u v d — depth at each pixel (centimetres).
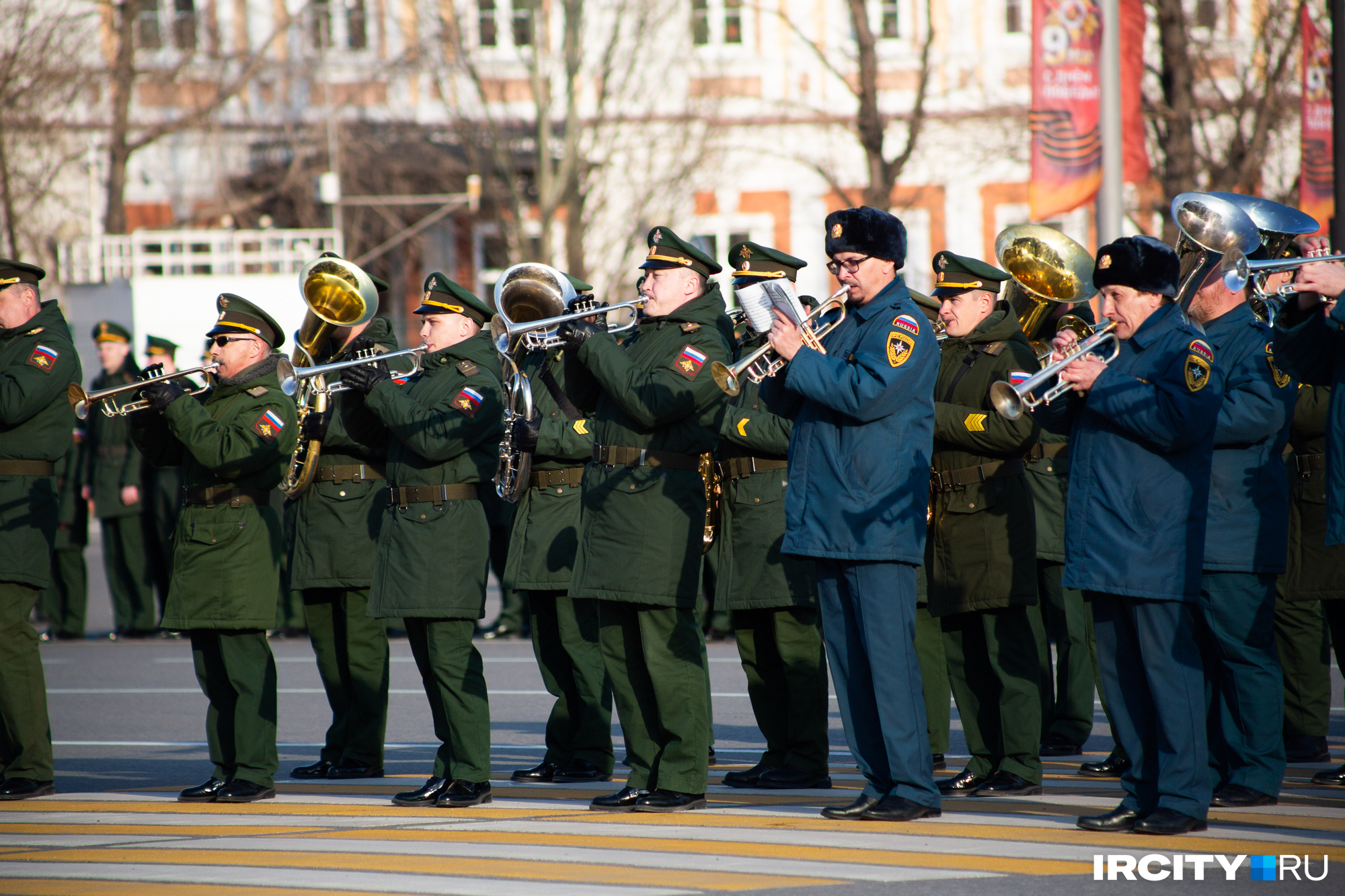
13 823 2220
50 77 9950
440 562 2292
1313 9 6738
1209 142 7906
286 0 10969
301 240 9912
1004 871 1828
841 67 10331
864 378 1989
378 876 1856
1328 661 2675
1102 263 2041
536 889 1781
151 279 8888
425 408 2317
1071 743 2822
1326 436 2164
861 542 2028
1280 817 2117
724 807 2264
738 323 2647
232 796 2378
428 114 10800
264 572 2394
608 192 10119
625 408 2175
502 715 3400
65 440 2498
